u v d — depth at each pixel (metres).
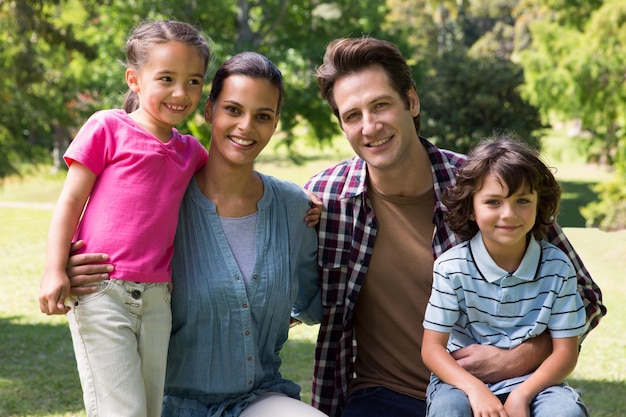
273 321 2.75
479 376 2.56
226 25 15.84
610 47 13.52
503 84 18.23
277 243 2.76
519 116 18.28
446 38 43.56
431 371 2.74
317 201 2.93
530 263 2.58
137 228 2.55
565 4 15.00
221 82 2.69
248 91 2.64
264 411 2.63
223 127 2.66
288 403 2.65
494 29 43.00
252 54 2.73
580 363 6.23
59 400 5.38
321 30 16.28
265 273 2.70
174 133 2.76
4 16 14.25
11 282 10.30
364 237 2.98
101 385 2.49
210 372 2.68
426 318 2.65
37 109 16.66
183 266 2.67
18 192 22.77
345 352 3.06
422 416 2.85
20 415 5.04
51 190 22.95
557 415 2.37
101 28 15.98
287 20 16.16
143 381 2.54
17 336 7.39
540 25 14.92
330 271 3.00
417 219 2.97
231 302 2.65
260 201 2.76
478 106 18.11
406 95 2.88
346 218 2.99
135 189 2.57
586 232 8.52
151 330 2.56
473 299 2.61
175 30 2.71
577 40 14.27
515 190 2.51
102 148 2.60
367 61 2.84
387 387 2.96
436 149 3.00
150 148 2.62
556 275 2.58
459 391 2.47
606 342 6.80
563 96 14.09
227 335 2.66
